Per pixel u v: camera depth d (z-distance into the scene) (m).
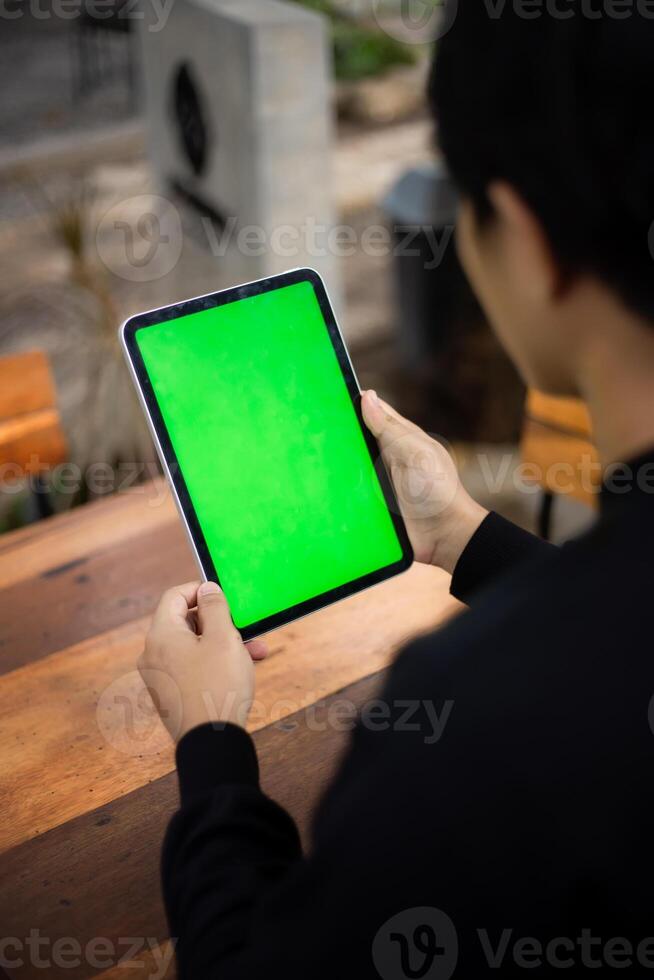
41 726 1.07
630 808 0.40
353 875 0.43
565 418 1.72
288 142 2.83
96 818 0.95
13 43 7.52
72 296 3.92
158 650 0.79
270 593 0.98
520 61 0.41
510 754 0.41
